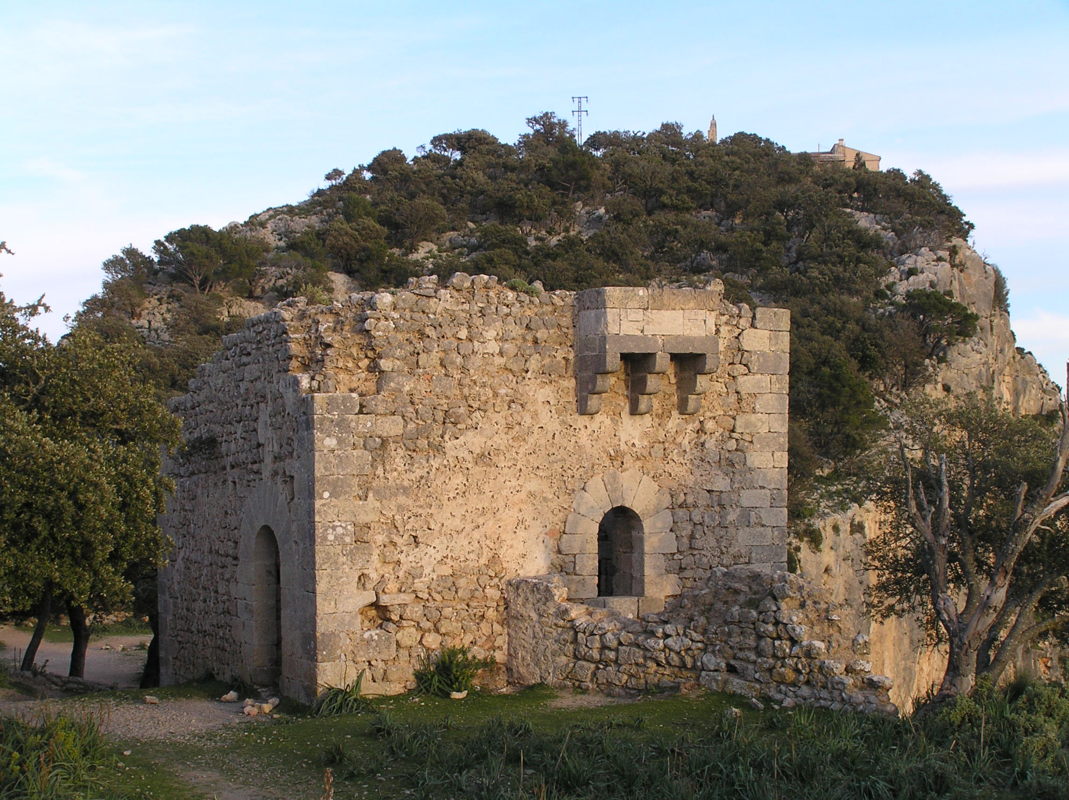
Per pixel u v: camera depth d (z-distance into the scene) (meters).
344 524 16.81
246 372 19.44
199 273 72.69
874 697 14.45
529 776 12.09
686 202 81.44
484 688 17.34
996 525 20.62
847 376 48.56
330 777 10.77
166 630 23.11
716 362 19.00
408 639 17.20
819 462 44.19
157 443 20.02
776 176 87.38
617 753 12.49
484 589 17.78
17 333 19.03
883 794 11.22
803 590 15.46
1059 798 11.23
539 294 18.69
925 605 24.08
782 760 12.03
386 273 73.62
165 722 15.78
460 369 17.91
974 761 12.19
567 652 17.19
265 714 16.53
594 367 18.38
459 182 88.81
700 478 19.38
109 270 73.75
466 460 17.83
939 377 57.66
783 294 65.06
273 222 87.31
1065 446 15.82
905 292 63.84
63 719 12.95
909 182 87.62
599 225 79.94
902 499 22.62
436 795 11.59
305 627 16.92
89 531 16.89
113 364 19.42
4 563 16.20
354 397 17.02
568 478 18.53
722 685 15.59
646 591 18.88
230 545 20.02
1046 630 18.44
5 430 16.88
